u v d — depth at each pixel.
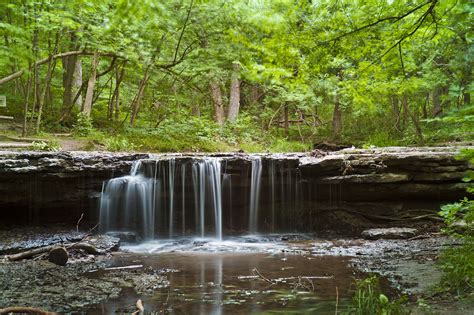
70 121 17.73
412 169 12.16
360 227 12.53
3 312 5.19
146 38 15.27
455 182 12.06
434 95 20.77
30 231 11.10
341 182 12.42
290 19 6.70
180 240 12.05
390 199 12.66
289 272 8.02
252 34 10.01
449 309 5.30
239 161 12.84
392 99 23.30
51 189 11.59
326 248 10.39
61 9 13.36
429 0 5.72
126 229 12.19
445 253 7.95
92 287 6.93
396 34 6.30
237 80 21.53
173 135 17.39
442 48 12.41
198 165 12.71
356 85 7.90
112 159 12.22
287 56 7.08
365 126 26.67
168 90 22.31
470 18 5.58
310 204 13.07
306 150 19.28
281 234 12.82
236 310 5.89
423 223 12.13
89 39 15.29
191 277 7.71
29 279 7.25
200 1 10.14
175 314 5.75
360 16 6.21
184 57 16.80
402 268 7.93
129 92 22.83
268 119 26.31
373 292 5.57
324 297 6.43
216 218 12.80
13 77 14.18
